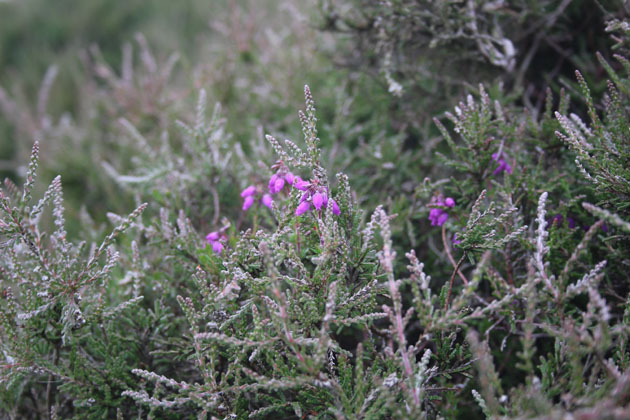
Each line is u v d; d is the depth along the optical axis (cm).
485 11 80
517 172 75
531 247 69
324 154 85
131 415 72
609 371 63
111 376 71
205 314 68
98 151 117
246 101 105
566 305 69
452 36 80
